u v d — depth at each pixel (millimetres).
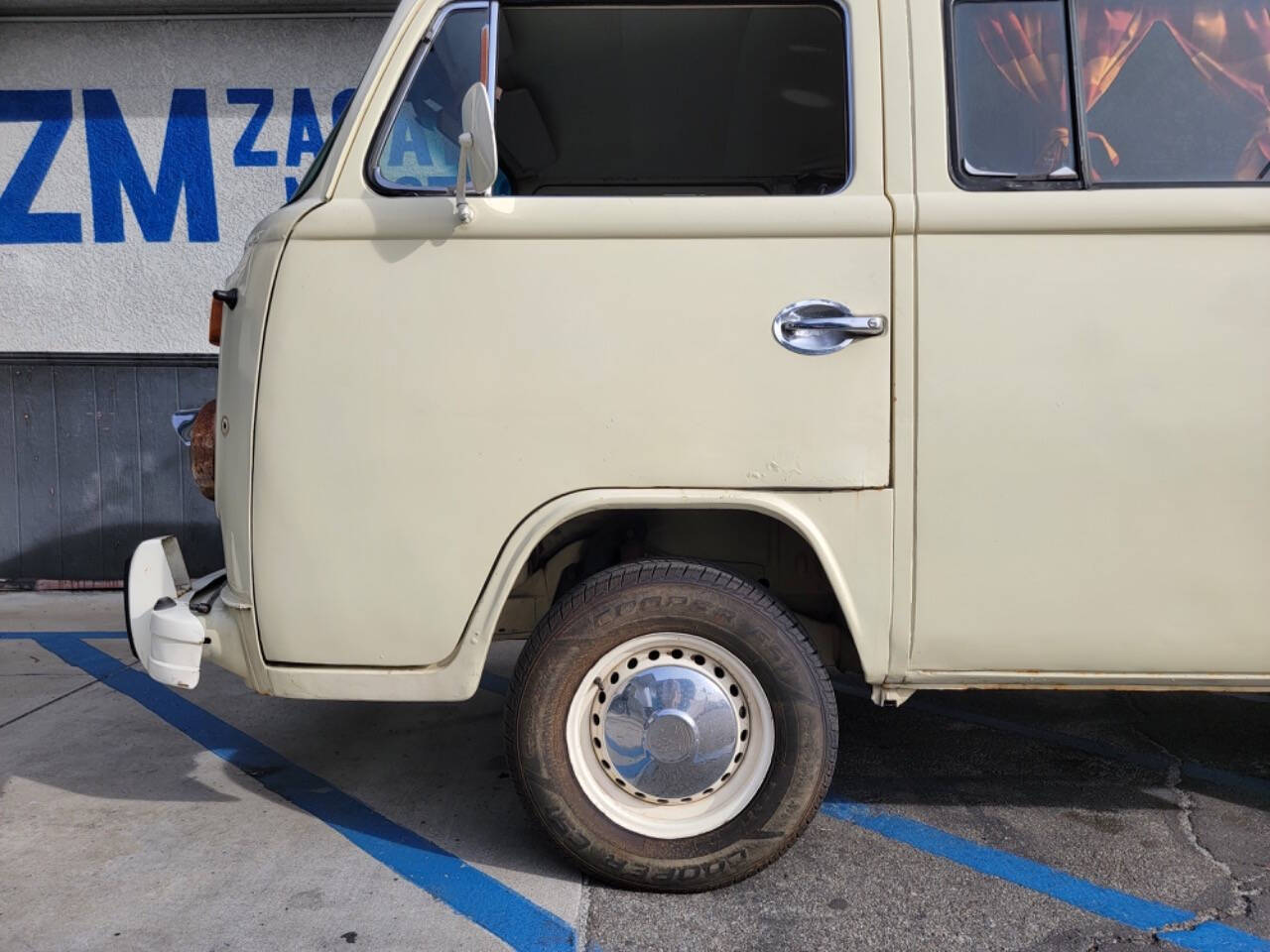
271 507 2414
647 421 2346
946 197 2314
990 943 2281
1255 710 3844
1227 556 2301
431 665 2438
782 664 2404
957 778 3225
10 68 5898
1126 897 2479
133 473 6016
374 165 2441
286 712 3871
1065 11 2408
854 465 2330
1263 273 2266
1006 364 2303
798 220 2316
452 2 2529
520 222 2344
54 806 3016
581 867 2494
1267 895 2482
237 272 2617
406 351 2375
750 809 2439
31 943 2281
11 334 6047
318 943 2285
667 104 3225
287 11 5812
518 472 2367
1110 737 3584
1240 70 2398
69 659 4566
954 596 2350
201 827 2875
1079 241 2293
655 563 2473
